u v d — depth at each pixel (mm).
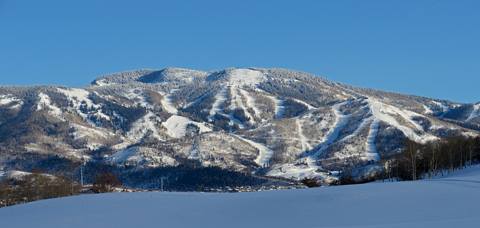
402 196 45125
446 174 131250
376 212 38500
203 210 44562
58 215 45562
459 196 43312
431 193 46031
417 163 141250
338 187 56688
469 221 32406
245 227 36344
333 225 34656
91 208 48625
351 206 41875
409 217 35500
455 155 141125
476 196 42844
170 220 40500
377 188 52094
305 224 35969
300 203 44938
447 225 31438
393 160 166000
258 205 45438
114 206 49219
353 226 33500
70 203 52812
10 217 46750
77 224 40438
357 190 51219
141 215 43281
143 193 59250
